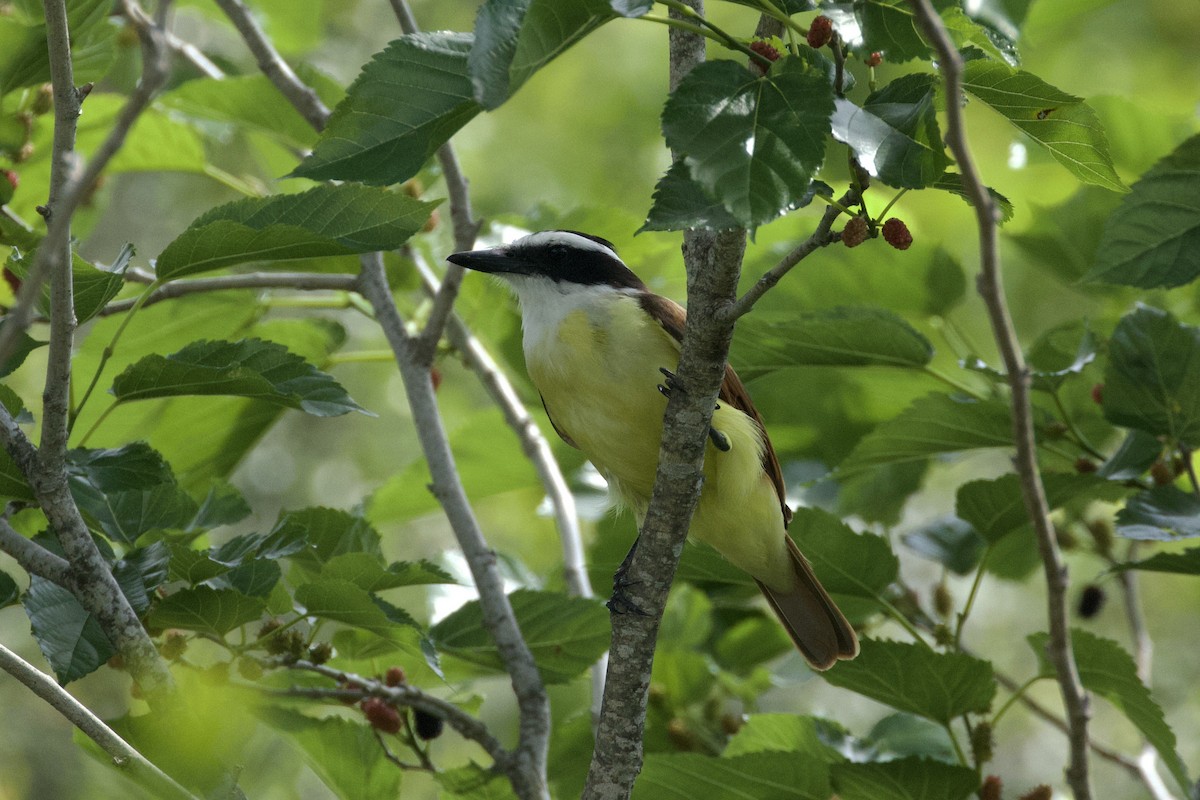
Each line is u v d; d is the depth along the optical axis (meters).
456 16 21.81
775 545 10.32
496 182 21.02
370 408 21.78
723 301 6.80
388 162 6.52
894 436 10.58
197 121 12.70
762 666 13.34
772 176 5.39
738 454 9.70
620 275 10.58
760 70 5.93
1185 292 13.06
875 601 10.59
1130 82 21.06
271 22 14.81
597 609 10.02
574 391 9.90
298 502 21.45
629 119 21.81
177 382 7.97
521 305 10.60
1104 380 10.51
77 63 10.13
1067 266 13.20
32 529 9.74
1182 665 20.41
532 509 20.22
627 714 7.86
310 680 10.27
